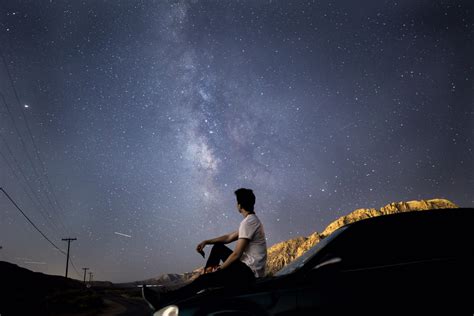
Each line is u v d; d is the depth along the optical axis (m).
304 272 3.64
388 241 3.81
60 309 33.09
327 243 3.86
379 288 3.53
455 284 3.59
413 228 3.91
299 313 3.44
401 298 3.51
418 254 3.75
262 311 3.46
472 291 3.58
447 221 3.98
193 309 3.50
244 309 3.46
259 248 4.14
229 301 3.51
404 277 3.59
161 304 3.77
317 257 3.74
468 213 4.08
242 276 3.91
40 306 25.92
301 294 3.50
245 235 4.09
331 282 3.54
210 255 4.58
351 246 3.78
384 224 3.93
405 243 3.81
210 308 3.49
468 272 3.65
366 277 3.57
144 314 29.44
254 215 4.26
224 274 3.92
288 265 4.15
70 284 68.00
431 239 3.85
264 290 3.54
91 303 38.47
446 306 3.51
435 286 3.57
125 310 36.88
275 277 3.79
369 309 3.46
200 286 3.88
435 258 3.74
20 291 34.47
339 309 3.45
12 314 21.05
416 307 3.49
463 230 3.92
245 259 4.12
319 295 3.49
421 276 3.60
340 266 3.64
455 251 3.78
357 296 3.49
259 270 4.07
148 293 3.88
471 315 3.49
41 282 53.47
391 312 3.46
